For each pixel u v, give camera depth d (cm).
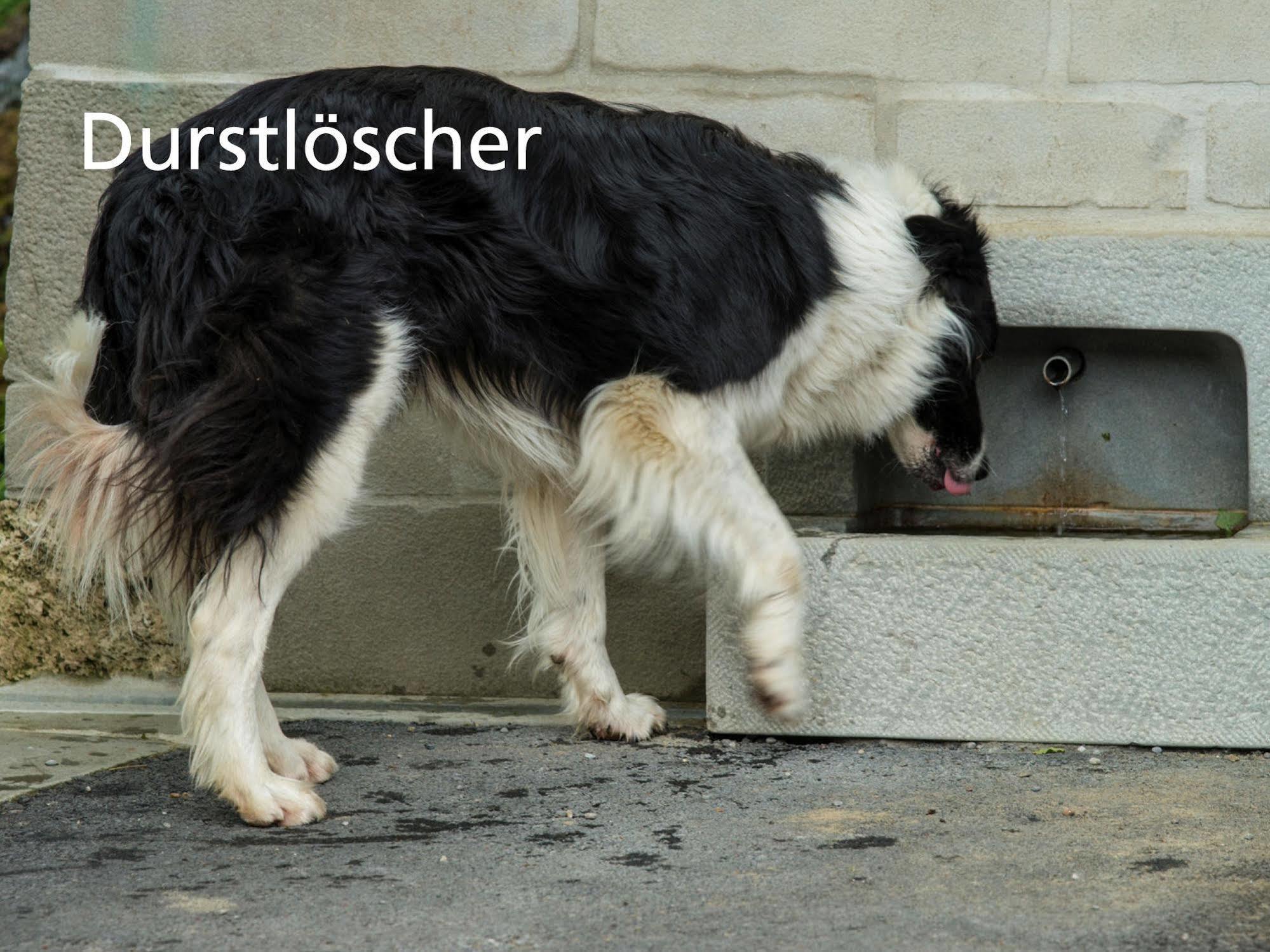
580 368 395
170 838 334
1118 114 496
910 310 439
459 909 280
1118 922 269
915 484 535
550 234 385
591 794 376
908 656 433
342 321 352
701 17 509
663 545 445
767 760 417
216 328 343
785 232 411
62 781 393
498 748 438
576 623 448
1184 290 473
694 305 393
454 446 459
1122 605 421
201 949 257
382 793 378
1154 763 406
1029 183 503
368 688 530
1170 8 492
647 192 394
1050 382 515
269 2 518
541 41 514
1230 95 491
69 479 358
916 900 283
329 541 441
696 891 290
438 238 374
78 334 357
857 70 505
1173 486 514
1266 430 471
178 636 384
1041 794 371
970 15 500
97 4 520
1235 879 296
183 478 340
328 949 257
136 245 360
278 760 387
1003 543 428
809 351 422
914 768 403
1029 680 428
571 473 420
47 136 521
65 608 521
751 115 510
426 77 393
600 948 257
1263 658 414
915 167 506
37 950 257
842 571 434
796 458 500
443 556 522
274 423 342
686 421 396
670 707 516
